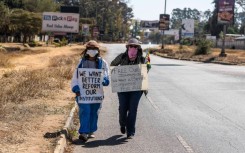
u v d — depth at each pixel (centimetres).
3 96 1278
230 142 966
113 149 877
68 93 1596
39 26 9344
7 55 4288
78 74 928
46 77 1908
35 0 13138
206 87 2102
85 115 932
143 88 969
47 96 1456
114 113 1326
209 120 1232
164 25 8462
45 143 836
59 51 5844
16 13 9806
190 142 956
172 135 1025
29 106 1227
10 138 843
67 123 1008
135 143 934
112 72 974
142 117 1261
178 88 2041
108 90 1941
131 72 970
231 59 4959
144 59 989
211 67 3778
